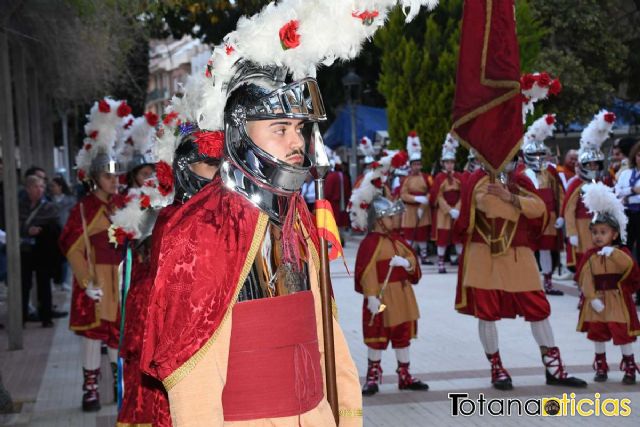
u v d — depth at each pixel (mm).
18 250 9773
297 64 2746
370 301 7363
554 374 7488
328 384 2906
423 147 18859
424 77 18922
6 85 9453
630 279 7445
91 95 12664
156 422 3066
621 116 25625
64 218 12719
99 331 7180
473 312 7543
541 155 11055
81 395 7711
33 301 12664
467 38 6859
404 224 17609
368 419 6668
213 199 2674
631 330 7406
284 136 2742
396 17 19312
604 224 7566
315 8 2697
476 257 7496
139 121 7520
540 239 12547
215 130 3098
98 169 7266
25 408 7305
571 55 22281
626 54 23766
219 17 11648
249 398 2617
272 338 2643
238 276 2578
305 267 2857
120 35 11914
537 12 22266
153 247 3799
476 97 6871
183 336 2498
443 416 6684
